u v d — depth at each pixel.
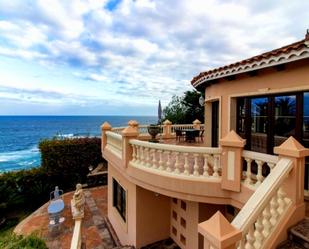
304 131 4.86
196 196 5.18
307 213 3.89
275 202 3.23
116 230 8.95
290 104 5.16
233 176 4.67
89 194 13.65
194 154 5.27
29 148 47.59
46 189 14.23
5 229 11.79
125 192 7.99
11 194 13.11
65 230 9.28
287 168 3.34
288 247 3.08
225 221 2.23
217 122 9.18
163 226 7.62
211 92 8.38
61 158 14.91
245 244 2.82
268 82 5.46
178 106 29.05
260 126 6.04
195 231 6.50
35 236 4.88
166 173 5.60
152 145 5.88
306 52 4.00
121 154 7.64
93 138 16.25
